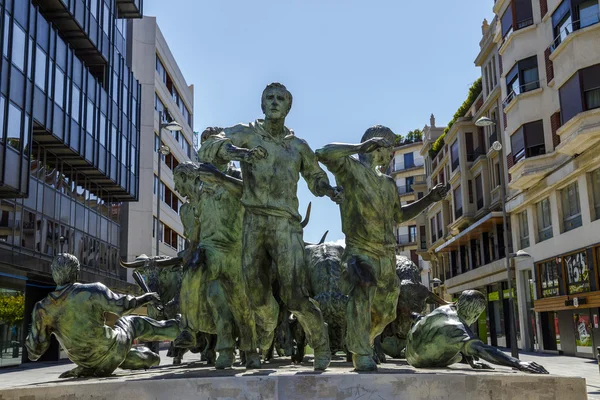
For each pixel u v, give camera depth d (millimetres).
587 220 26734
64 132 29578
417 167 80250
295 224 5969
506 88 34938
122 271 45969
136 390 4855
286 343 8617
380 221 6098
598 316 25750
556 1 29312
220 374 5301
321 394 4816
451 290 52344
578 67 26234
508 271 30062
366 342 5594
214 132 7359
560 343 29828
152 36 50000
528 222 33844
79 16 31547
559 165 29000
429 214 62375
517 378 4961
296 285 5832
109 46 36656
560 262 29516
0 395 4844
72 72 30844
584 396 5047
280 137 6098
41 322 6066
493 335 41656
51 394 4887
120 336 6438
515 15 33312
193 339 6836
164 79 54906
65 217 32469
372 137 6402
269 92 6031
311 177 6176
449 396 4867
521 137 32125
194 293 6832
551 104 30766
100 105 34969
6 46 23281
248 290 6000
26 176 25016
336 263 9000
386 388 4840
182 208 8117
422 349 6172
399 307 8734
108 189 38438
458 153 47094
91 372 6285
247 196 5969
